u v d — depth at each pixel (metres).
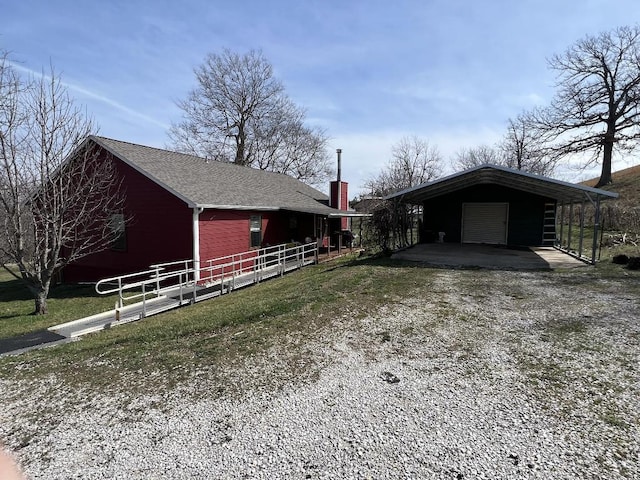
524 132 36.50
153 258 12.94
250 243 14.84
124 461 3.02
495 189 17.59
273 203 15.85
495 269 11.08
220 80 34.62
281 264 14.06
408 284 8.98
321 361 4.77
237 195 14.39
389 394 3.91
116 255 13.81
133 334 6.67
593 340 5.15
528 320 6.10
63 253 15.09
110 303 10.95
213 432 3.37
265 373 4.50
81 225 13.82
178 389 4.20
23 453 3.17
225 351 5.22
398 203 17.00
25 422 3.67
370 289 8.55
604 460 2.83
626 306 6.74
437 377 4.25
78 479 2.82
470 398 3.78
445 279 9.56
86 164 12.95
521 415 3.45
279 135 37.16
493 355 4.77
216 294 10.64
